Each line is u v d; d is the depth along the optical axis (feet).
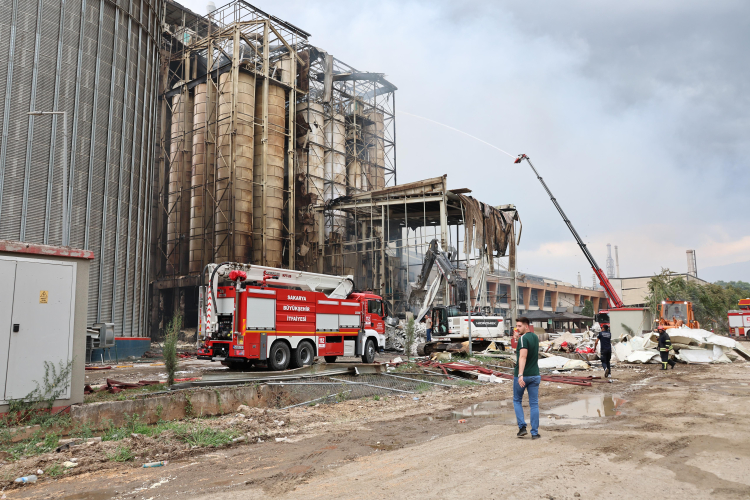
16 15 92.68
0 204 87.20
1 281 26.73
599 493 17.42
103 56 106.93
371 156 206.08
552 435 26.73
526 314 212.43
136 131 115.55
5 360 26.45
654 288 163.22
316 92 186.19
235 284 53.11
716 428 28.55
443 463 21.49
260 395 38.73
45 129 94.58
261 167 153.48
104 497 17.93
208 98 156.87
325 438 27.20
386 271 162.61
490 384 51.60
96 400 31.32
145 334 118.93
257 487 18.79
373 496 17.46
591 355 86.58
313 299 60.23
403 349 98.84
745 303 164.14
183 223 163.12
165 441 25.49
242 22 151.94
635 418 32.04
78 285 29.76
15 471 20.54
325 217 169.99
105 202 104.78
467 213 147.13
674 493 17.44
